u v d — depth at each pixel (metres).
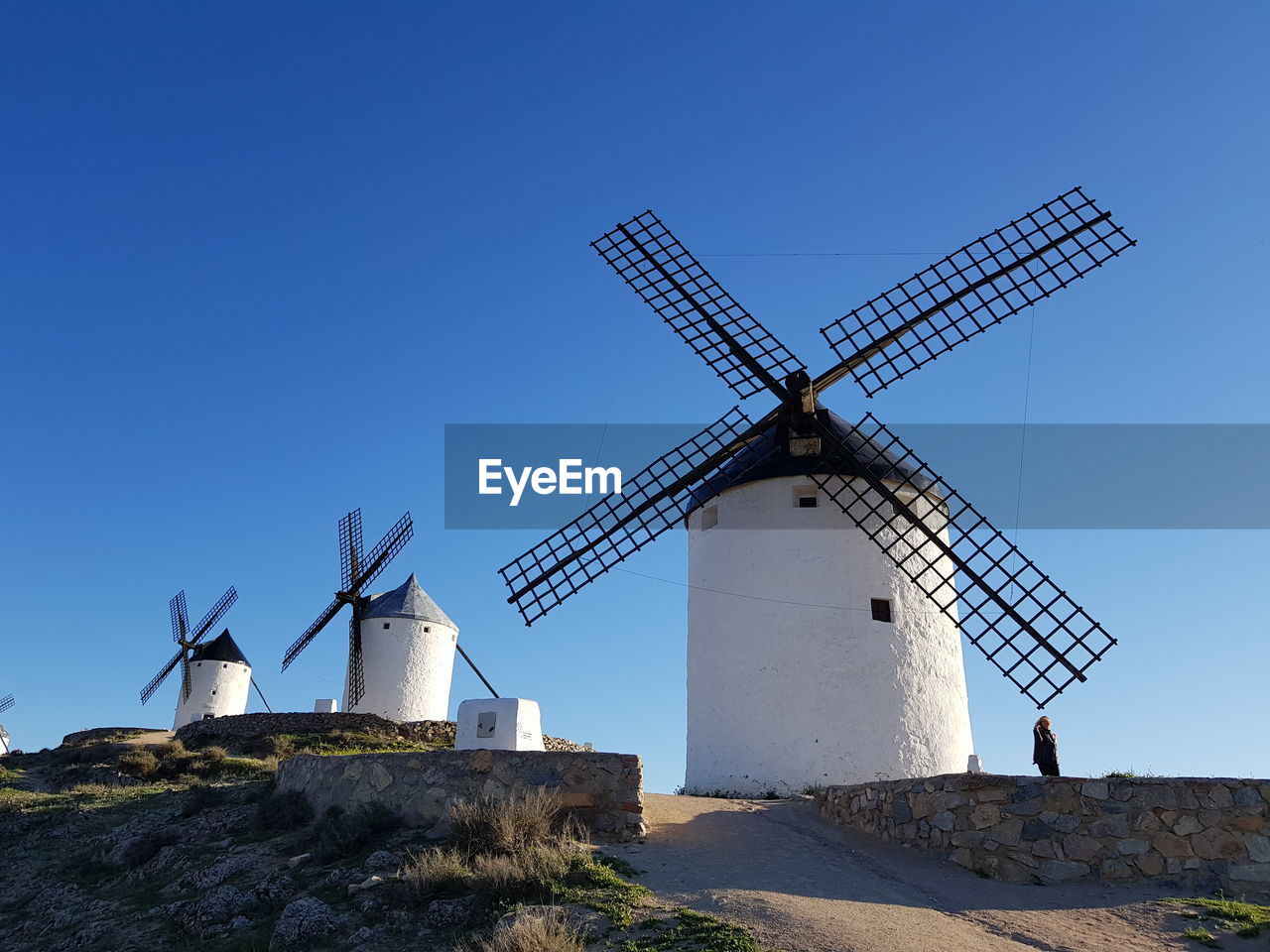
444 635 36.31
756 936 8.52
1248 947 8.66
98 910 11.56
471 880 9.82
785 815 14.07
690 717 18.80
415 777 12.52
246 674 44.66
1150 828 10.77
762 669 17.75
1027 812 11.20
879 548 18.23
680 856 11.19
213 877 11.70
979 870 11.13
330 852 11.63
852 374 18.83
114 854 13.53
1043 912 9.77
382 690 34.75
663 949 8.27
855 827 13.16
